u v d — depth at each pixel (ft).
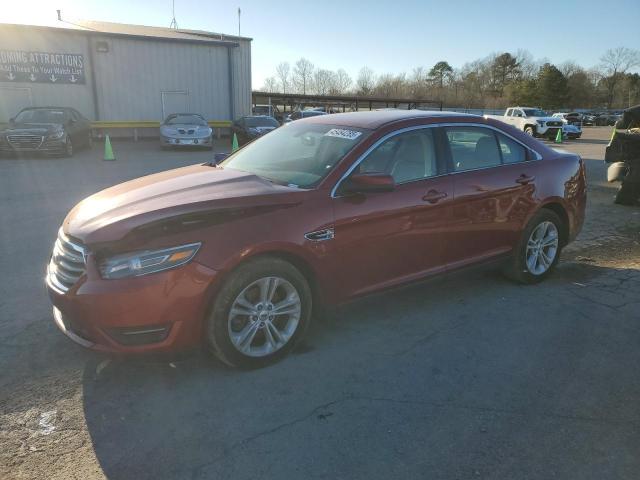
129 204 11.00
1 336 12.78
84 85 75.00
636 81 317.42
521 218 15.80
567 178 16.97
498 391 10.72
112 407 10.00
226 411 9.91
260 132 70.38
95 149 64.95
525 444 9.09
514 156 15.96
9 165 46.32
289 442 9.05
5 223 24.09
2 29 68.74
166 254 9.98
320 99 177.78
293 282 11.47
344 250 12.09
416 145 13.78
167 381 10.91
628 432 9.46
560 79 272.72
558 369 11.62
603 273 18.26
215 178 12.68
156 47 78.48
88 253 10.10
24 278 16.84
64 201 29.27
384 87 340.18
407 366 11.66
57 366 11.44
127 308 9.78
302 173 12.66
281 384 10.87
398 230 12.94
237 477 8.20
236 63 86.02
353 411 9.97
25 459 8.55
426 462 8.61
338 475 8.27
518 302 15.37
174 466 8.43
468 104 316.19
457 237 14.30
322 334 13.17
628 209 30.09
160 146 68.85
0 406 9.98
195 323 10.36
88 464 8.46
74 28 72.64
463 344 12.72
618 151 30.48
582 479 8.27
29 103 72.28
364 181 11.74
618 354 12.34
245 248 10.57
